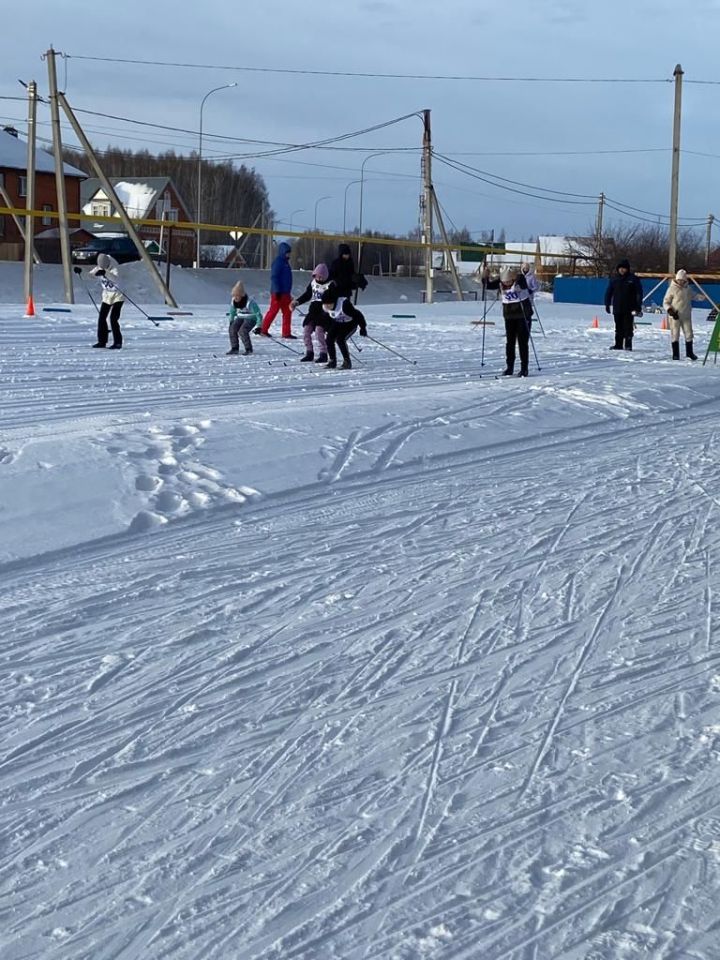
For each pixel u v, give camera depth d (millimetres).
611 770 5172
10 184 73750
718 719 5754
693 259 87312
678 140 47906
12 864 4367
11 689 6027
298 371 20156
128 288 50344
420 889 4219
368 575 8195
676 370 22297
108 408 14938
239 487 10609
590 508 10414
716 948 3887
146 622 7098
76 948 3867
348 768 5191
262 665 6430
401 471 11984
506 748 5398
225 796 4918
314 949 3871
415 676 6305
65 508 9430
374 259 90938
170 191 93812
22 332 25547
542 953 3857
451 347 26281
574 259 81000
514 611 7453
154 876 4297
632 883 4266
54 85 40719
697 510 10391
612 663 6531
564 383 18547
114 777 5094
